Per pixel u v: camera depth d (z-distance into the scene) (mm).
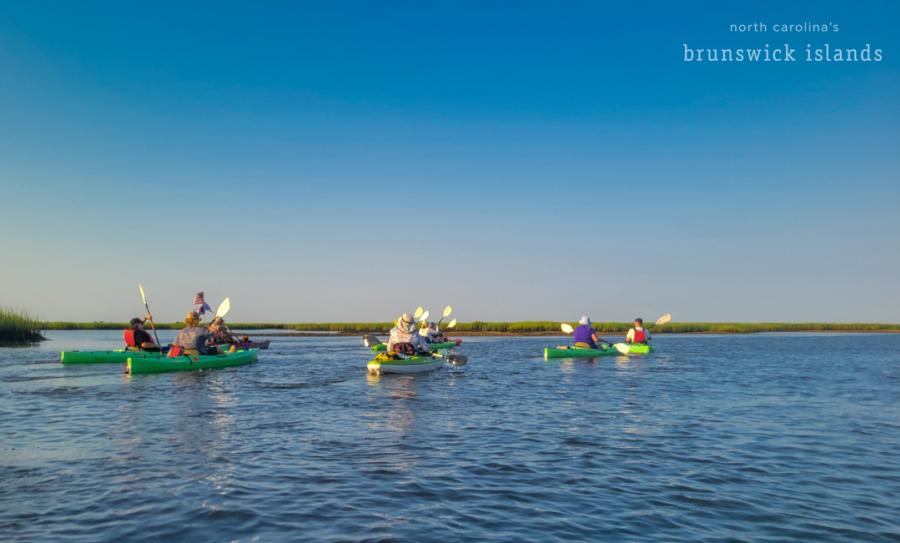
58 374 18453
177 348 20078
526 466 7844
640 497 6578
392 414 11867
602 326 68312
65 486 6809
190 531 5449
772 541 5352
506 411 12320
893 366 23766
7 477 7164
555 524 5730
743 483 7137
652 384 17312
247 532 5438
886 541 5355
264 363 23797
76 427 10281
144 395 14227
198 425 10539
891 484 7121
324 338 50625
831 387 16672
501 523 5742
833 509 6219
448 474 7434
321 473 7430
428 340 28906
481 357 28609
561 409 12594
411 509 6113
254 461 8008
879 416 11875
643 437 9750
